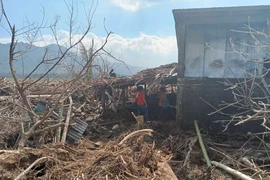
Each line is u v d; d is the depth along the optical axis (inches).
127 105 521.0
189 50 386.6
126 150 207.2
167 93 556.7
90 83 450.9
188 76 389.1
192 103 386.0
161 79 429.1
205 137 335.3
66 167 185.5
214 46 378.3
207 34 379.2
